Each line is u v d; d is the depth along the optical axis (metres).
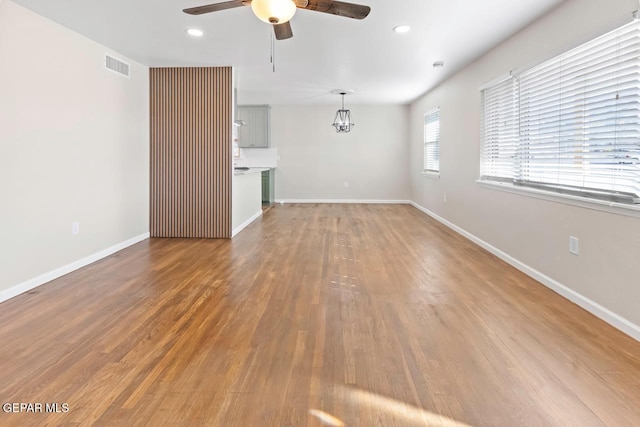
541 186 3.45
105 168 4.27
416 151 8.48
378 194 9.34
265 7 2.33
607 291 2.59
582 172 2.92
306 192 9.38
